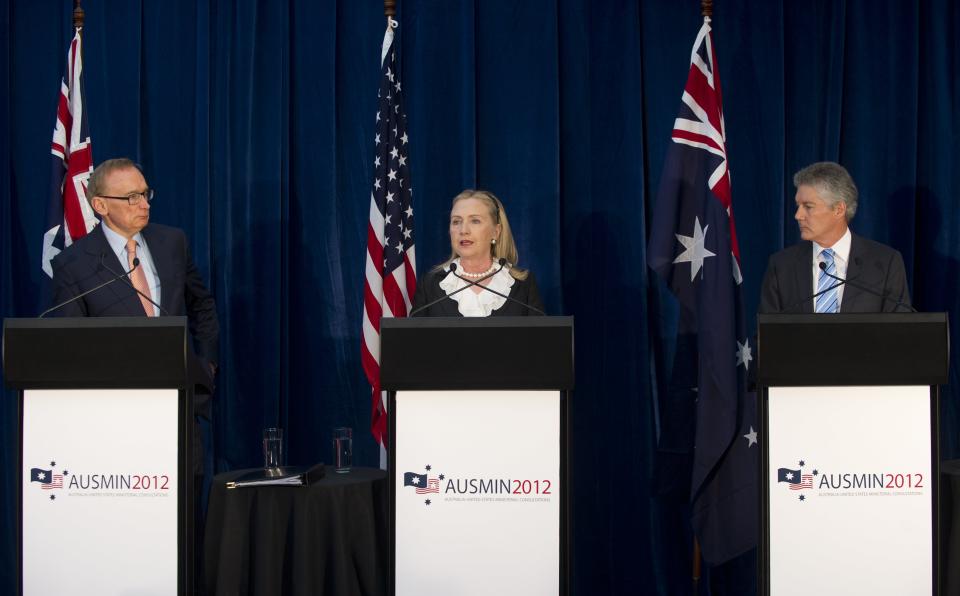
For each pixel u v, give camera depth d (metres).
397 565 3.29
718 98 5.09
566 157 5.77
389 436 3.30
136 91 5.70
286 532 3.95
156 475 3.38
